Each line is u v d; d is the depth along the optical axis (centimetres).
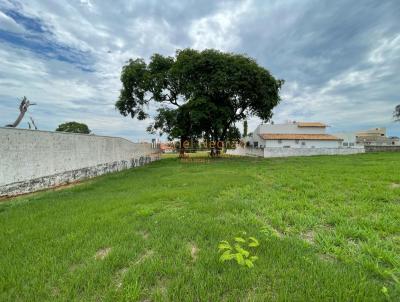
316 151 2831
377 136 5681
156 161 2383
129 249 294
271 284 218
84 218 434
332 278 224
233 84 2058
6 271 245
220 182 825
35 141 737
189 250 289
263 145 3794
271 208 486
